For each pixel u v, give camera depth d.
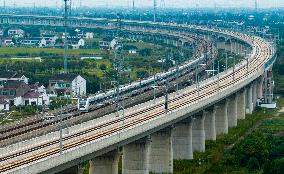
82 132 127.75
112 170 130.62
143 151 140.62
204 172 158.12
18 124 154.25
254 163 162.00
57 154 106.88
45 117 162.50
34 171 99.50
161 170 154.62
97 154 122.00
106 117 145.12
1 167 100.94
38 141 119.25
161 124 145.88
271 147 172.88
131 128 131.75
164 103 171.62
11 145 113.06
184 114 160.38
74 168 116.50
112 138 123.00
